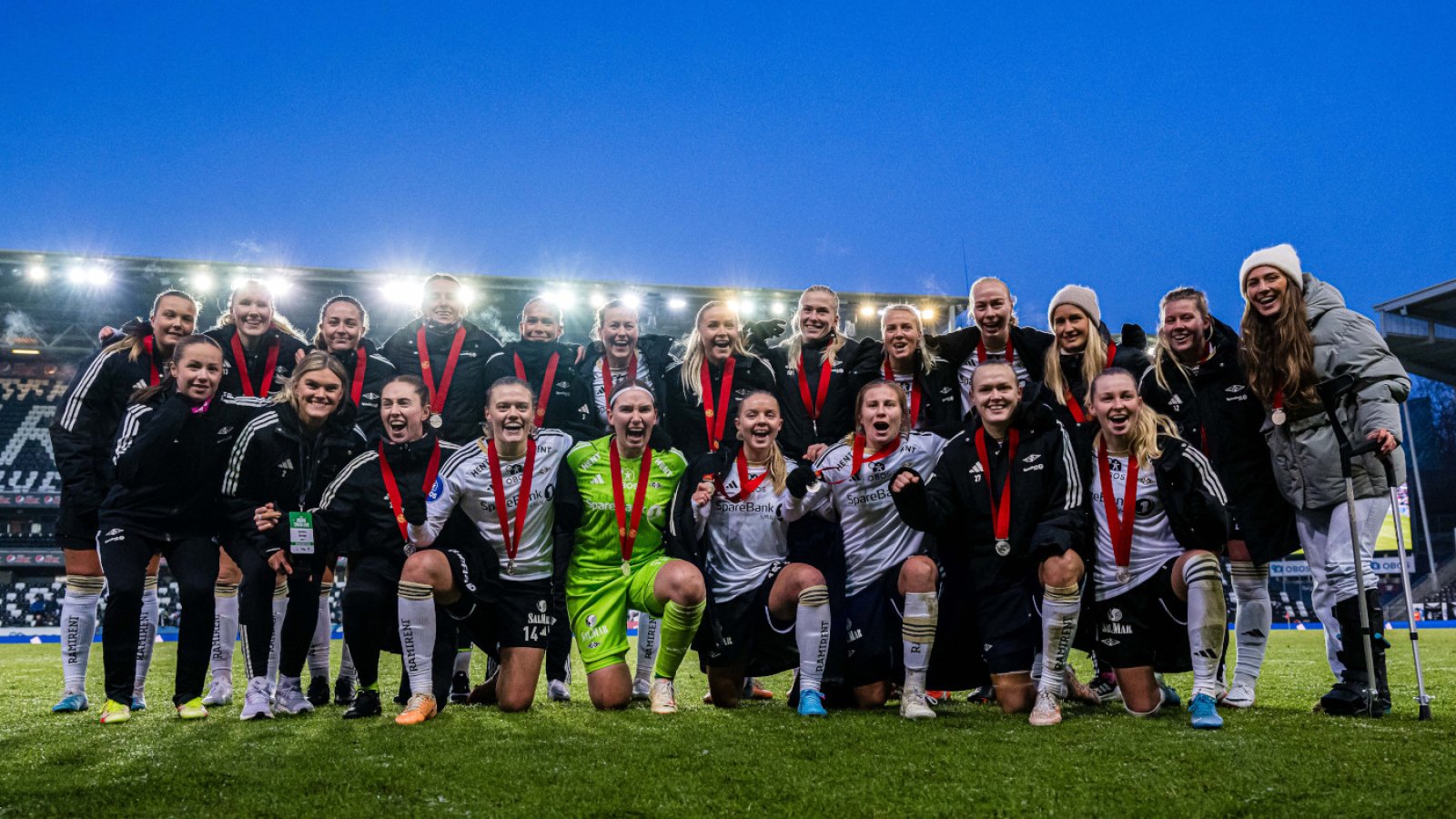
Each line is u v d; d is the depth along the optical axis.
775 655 4.96
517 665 4.75
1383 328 35.41
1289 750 3.48
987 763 3.31
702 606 4.69
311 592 4.78
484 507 4.78
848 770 3.22
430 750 3.58
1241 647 4.99
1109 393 4.54
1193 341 5.10
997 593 4.68
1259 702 5.15
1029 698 4.61
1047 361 5.55
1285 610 31.17
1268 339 4.80
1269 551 4.99
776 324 6.53
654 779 3.10
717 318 6.15
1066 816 2.68
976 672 4.84
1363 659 4.55
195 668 4.73
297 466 4.88
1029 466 4.63
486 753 3.52
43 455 31.30
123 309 29.39
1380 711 4.43
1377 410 4.59
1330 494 4.68
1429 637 15.73
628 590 4.98
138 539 4.80
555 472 5.00
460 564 4.65
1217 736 3.80
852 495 4.96
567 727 4.15
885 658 4.87
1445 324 35.28
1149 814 2.69
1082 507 4.54
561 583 4.83
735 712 4.77
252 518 4.79
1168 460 4.42
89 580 5.32
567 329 29.50
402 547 4.75
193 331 5.59
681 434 6.30
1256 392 4.84
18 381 32.28
